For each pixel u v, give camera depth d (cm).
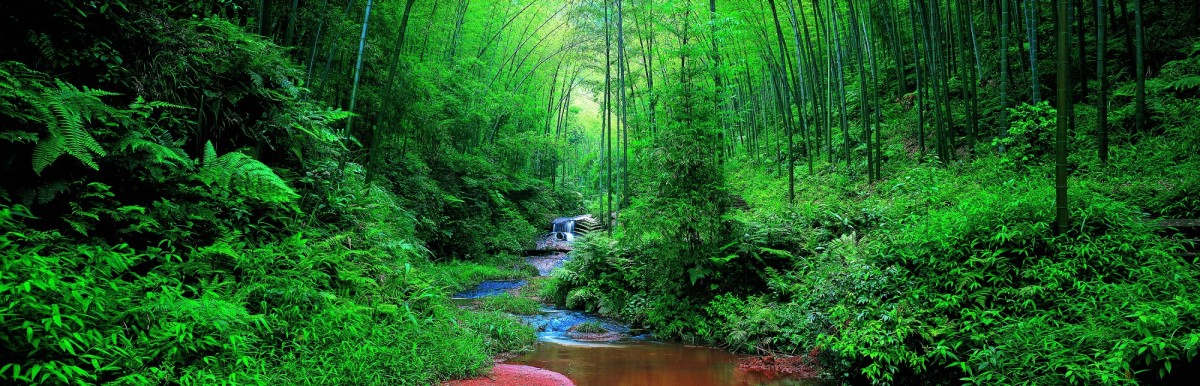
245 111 479
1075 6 912
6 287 228
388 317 479
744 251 682
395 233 690
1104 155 678
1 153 307
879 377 427
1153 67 851
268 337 364
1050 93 905
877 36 1374
